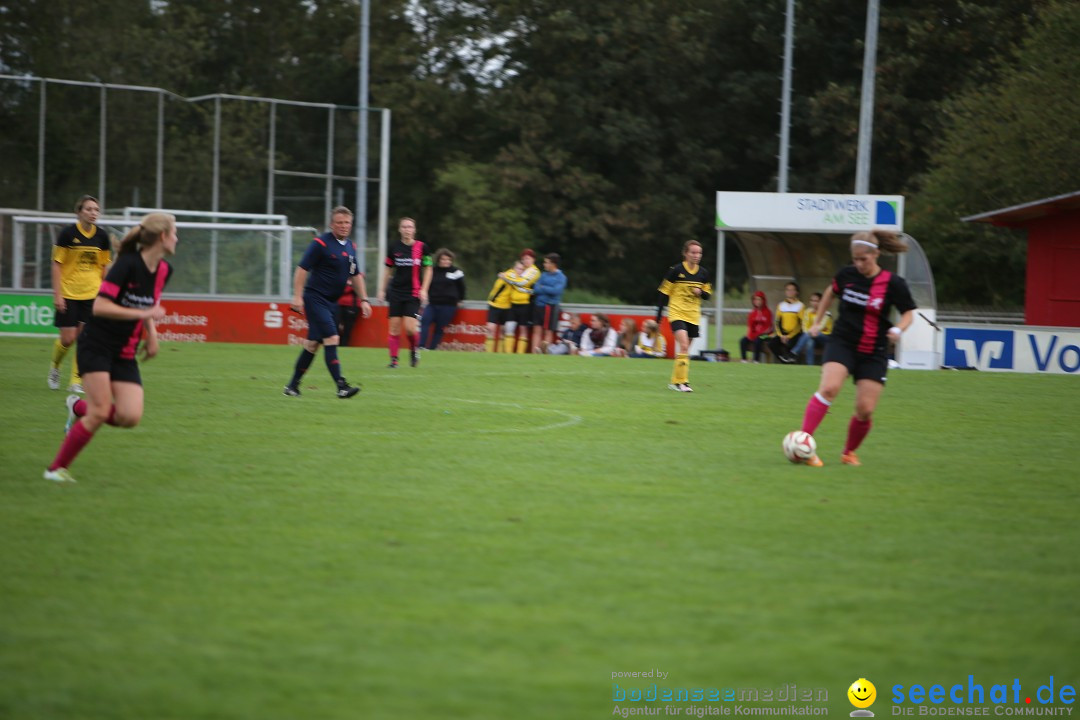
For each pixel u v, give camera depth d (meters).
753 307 92.00
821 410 35.22
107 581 21.19
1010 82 146.00
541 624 19.08
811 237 96.81
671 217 192.62
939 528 26.53
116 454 34.91
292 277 100.00
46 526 25.31
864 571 22.59
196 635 18.38
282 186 113.38
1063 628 19.34
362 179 114.00
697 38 195.50
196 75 199.88
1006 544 25.05
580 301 193.88
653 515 27.28
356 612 19.56
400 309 68.94
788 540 25.00
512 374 66.38
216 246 98.75
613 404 51.38
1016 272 149.88
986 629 19.25
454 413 46.72
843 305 34.97
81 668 16.98
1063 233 96.25
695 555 23.53
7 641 18.05
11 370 61.88
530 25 198.38
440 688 16.39
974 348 84.44
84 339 29.50
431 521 26.27
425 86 189.38
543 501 28.75
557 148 193.00
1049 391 63.62
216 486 30.12
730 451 37.91
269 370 65.50
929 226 149.50
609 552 23.66
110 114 107.56
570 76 198.12
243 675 16.77
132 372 30.19
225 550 23.45
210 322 93.50
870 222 89.94
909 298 34.06
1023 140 142.62
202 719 15.30
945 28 181.25
